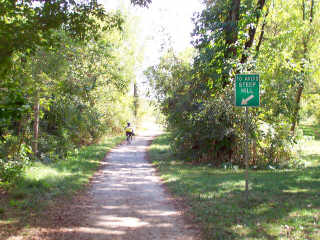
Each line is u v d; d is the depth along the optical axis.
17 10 7.09
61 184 10.11
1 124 8.30
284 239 5.21
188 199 8.53
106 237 5.74
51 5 7.24
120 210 7.64
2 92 7.30
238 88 7.44
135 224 6.55
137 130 47.62
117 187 10.55
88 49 18.27
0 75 7.20
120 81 23.00
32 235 5.59
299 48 24.02
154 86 23.42
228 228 5.96
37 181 9.70
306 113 34.94
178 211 7.56
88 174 12.71
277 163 15.10
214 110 15.15
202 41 17.39
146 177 12.68
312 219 6.14
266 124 15.40
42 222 6.35
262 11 17.09
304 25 21.75
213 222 6.40
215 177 11.84
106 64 20.50
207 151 16.62
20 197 8.18
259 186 9.65
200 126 16.19
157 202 8.48
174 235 5.89
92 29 8.95
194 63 17.78
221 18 17.89
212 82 16.92
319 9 24.03
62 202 8.07
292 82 16.61
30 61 11.38
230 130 14.68
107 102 29.05
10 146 12.29
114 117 33.88
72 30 8.44
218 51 16.42
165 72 23.22
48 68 11.91
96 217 6.98
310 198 7.86
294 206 7.16
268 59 16.47
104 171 14.03
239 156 15.41
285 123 15.96
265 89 15.65
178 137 18.42
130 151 23.22
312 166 15.06
